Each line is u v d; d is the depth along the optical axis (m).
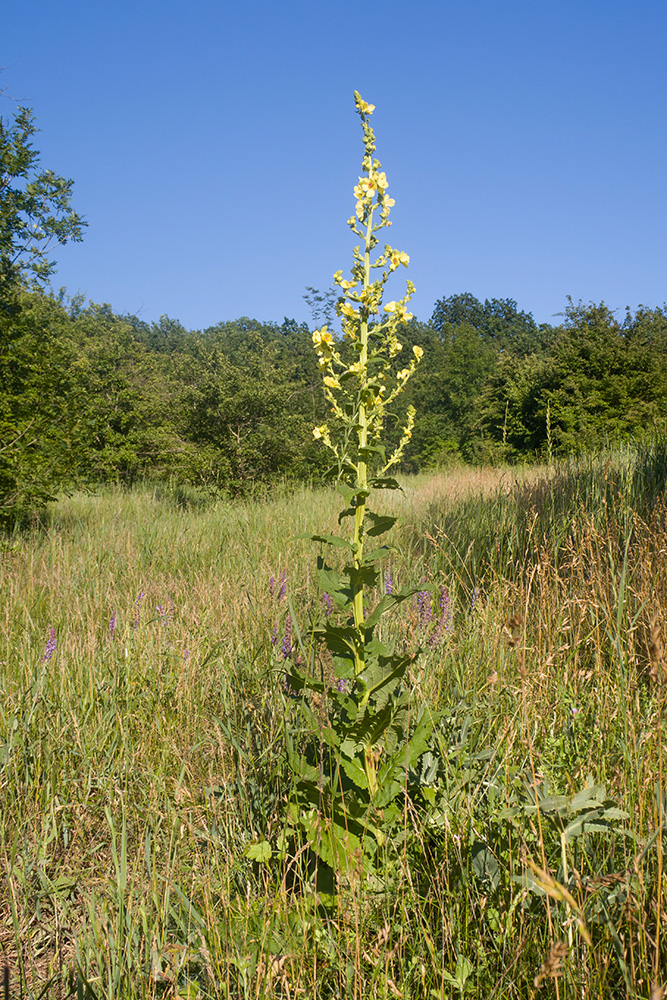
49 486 8.62
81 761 3.22
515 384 26.62
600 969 1.72
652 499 5.34
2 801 2.96
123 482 14.77
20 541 7.93
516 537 5.46
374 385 2.37
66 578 6.12
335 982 1.92
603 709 2.83
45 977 2.21
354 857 2.18
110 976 1.94
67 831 2.86
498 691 3.08
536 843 2.06
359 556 2.39
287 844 2.38
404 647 3.68
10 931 2.43
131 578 6.18
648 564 3.62
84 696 3.74
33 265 9.64
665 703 2.51
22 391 8.96
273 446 14.41
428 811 2.38
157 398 16.17
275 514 9.95
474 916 1.94
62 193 9.60
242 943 2.04
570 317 25.11
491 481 10.93
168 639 4.49
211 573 6.29
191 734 3.49
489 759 2.53
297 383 16.12
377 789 2.33
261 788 2.78
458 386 47.62
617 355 22.72
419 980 1.84
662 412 21.05
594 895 1.85
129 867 2.61
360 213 2.49
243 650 4.19
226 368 15.01
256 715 3.35
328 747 2.49
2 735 3.32
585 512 5.27
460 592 5.01
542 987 1.68
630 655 2.96
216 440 14.50
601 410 22.66
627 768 2.34
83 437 9.41
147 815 2.81
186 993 1.95
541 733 2.76
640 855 1.78
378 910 2.10
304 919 2.04
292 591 5.09
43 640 4.55
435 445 40.00
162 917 2.22
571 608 3.51
